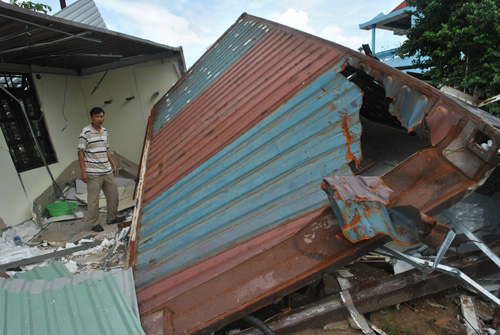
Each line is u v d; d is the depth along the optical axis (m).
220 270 2.18
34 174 6.03
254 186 2.59
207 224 2.63
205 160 3.29
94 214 5.12
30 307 1.93
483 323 2.24
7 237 4.73
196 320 2.03
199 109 4.89
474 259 2.39
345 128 2.34
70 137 7.63
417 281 2.26
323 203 2.16
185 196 3.10
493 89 6.08
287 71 3.49
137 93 8.70
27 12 3.59
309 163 2.39
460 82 6.61
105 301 2.13
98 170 5.06
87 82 8.42
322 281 2.64
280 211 2.31
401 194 1.79
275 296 1.97
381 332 2.16
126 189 7.27
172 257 2.61
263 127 2.95
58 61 6.88
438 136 1.80
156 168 4.30
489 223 2.92
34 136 5.49
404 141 3.71
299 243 2.01
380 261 2.87
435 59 7.18
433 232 1.62
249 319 2.09
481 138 1.66
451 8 6.67
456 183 1.70
